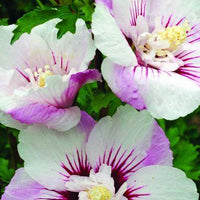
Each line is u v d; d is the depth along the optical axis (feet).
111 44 1.13
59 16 1.24
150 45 1.26
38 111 1.16
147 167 1.20
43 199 1.21
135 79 1.15
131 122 1.20
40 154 1.21
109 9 1.18
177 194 1.18
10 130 1.59
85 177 1.23
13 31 1.22
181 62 1.25
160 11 1.30
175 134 1.69
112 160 1.23
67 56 1.26
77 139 1.22
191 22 1.30
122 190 1.19
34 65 1.28
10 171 1.68
